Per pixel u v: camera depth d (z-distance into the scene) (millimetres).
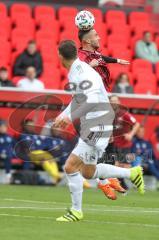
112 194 31234
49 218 27047
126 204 35562
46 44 57594
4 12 59312
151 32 63094
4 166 47219
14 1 62000
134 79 56969
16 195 38469
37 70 53406
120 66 57312
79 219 26328
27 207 31625
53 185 47438
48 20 59812
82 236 22359
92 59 30703
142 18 63531
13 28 58844
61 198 37625
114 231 23844
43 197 37875
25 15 59625
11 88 47156
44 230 23438
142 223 26812
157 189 48594
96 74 26422
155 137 49281
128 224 26219
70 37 59000
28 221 25781
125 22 62375
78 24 30719
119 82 51094
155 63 58906
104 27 61031
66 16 60781
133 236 22734
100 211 31156
